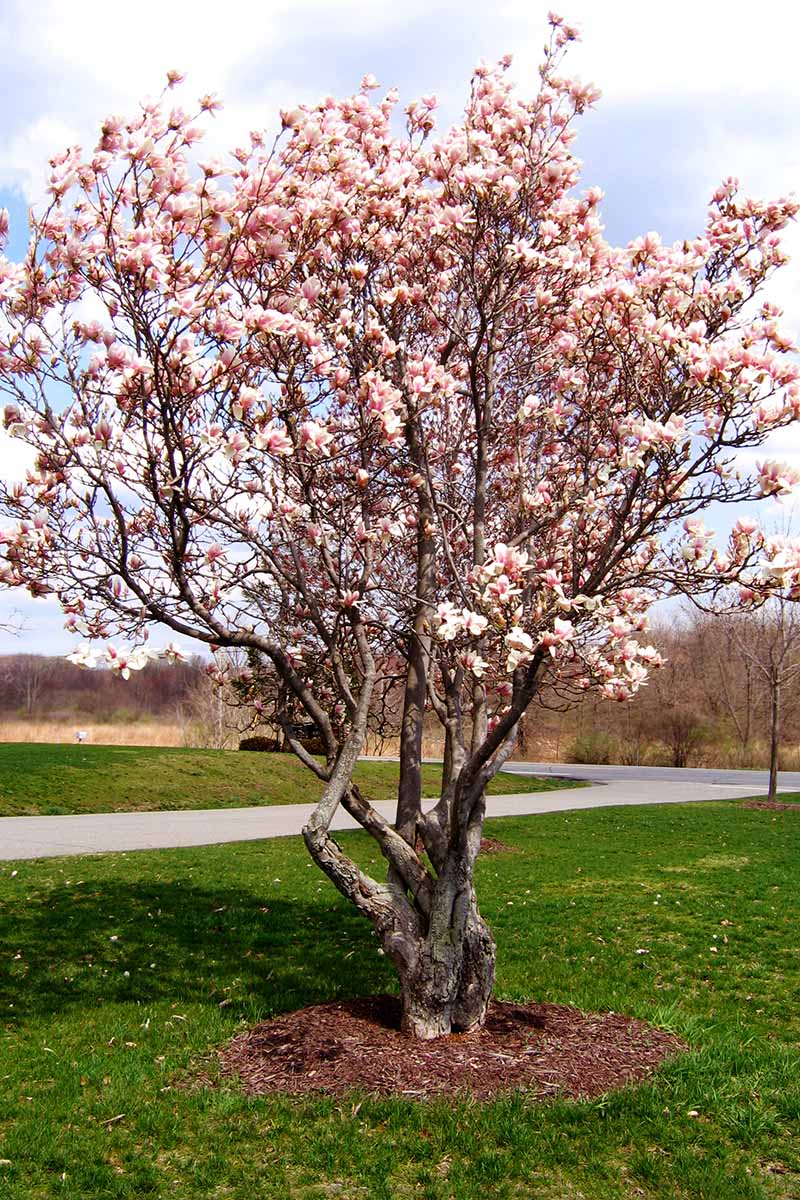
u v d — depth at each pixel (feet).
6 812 62.28
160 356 15.96
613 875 42.34
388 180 20.16
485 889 38.73
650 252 18.24
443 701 23.76
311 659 21.50
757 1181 14.44
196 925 31.07
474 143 18.89
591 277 20.71
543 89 20.20
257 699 22.63
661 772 121.39
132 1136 16.11
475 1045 19.19
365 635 20.92
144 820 61.31
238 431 16.90
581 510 19.85
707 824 62.08
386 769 91.20
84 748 85.71
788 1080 18.04
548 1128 15.87
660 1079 17.78
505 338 22.47
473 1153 15.20
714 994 24.39
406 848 20.42
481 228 19.86
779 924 32.27
